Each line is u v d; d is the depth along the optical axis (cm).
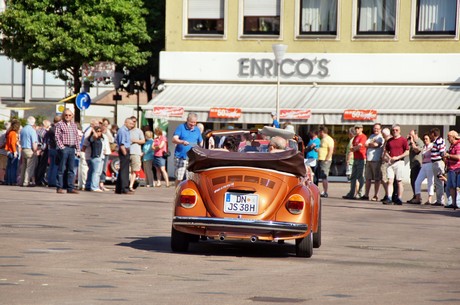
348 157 3741
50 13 5325
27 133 3866
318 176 3744
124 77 5994
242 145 1844
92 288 1151
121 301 1054
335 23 4978
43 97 9181
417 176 3528
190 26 5106
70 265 1370
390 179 3409
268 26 5031
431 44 4888
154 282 1233
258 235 1587
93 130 3562
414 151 3575
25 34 5350
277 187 1596
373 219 2630
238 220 1574
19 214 2309
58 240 1714
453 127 4862
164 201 3100
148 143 4219
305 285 1261
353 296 1162
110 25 5341
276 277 1344
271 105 4766
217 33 5081
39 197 3053
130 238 1830
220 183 1597
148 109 4797
